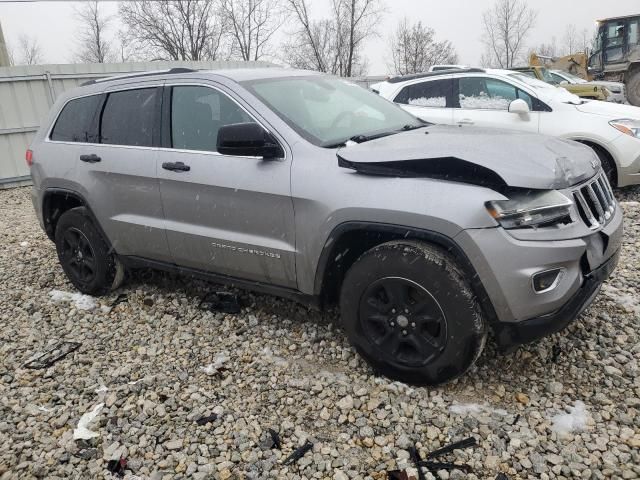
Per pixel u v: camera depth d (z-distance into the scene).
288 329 3.84
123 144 4.17
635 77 17.95
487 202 2.65
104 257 4.52
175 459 2.67
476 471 2.45
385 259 2.91
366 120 3.85
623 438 2.58
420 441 2.66
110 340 3.95
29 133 11.48
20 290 5.07
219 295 4.42
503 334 2.79
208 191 3.60
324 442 2.71
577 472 2.40
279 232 3.34
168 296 4.57
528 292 2.65
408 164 2.88
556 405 2.84
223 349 3.66
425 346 2.92
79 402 3.19
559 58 20.84
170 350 3.72
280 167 3.29
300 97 3.75
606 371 3.09
